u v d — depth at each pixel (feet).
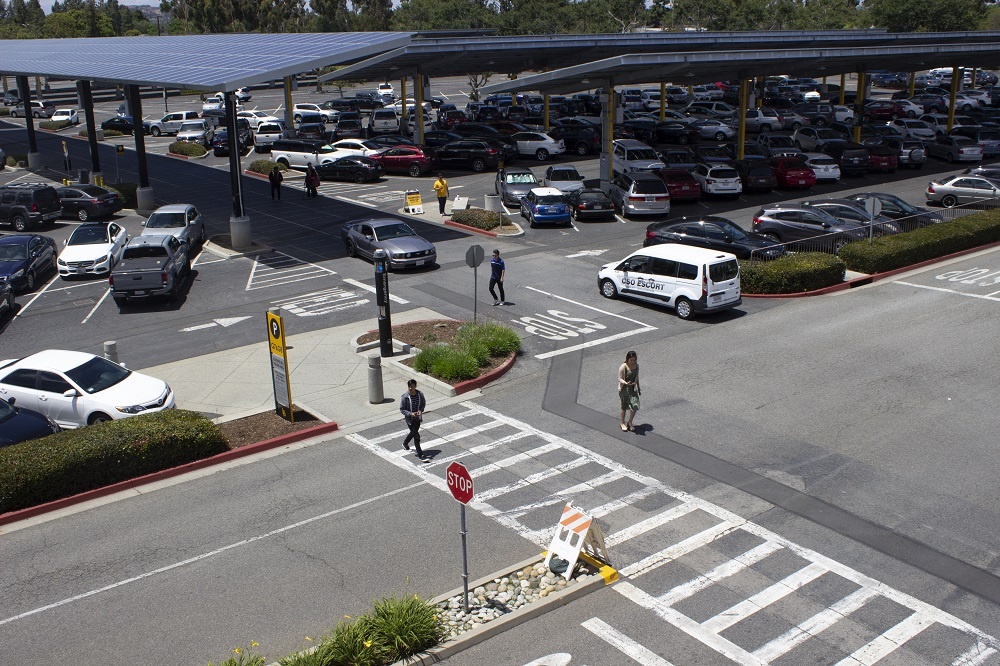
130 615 34.01
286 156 160.25
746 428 50.70
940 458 46.16
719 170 125.90
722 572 35.94
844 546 37.76
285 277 91.50
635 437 50.03
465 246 103.09
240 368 65.10
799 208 96.12
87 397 54.70
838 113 204.44
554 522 40.60
